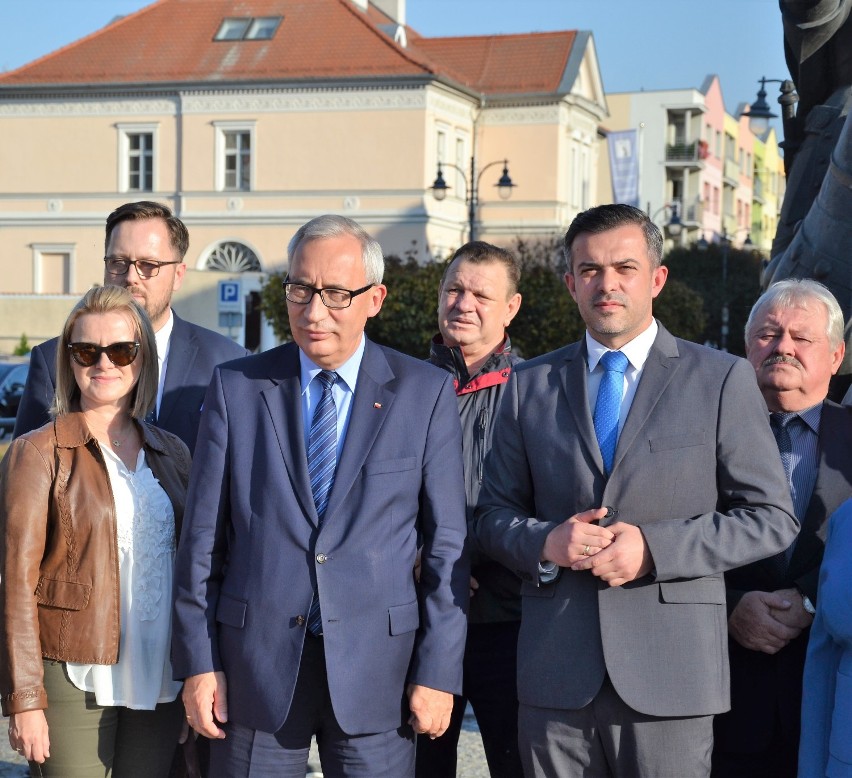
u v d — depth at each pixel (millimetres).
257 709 3252
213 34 39531
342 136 37656
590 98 43969
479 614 3939
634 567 3107
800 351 3621
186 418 4293
